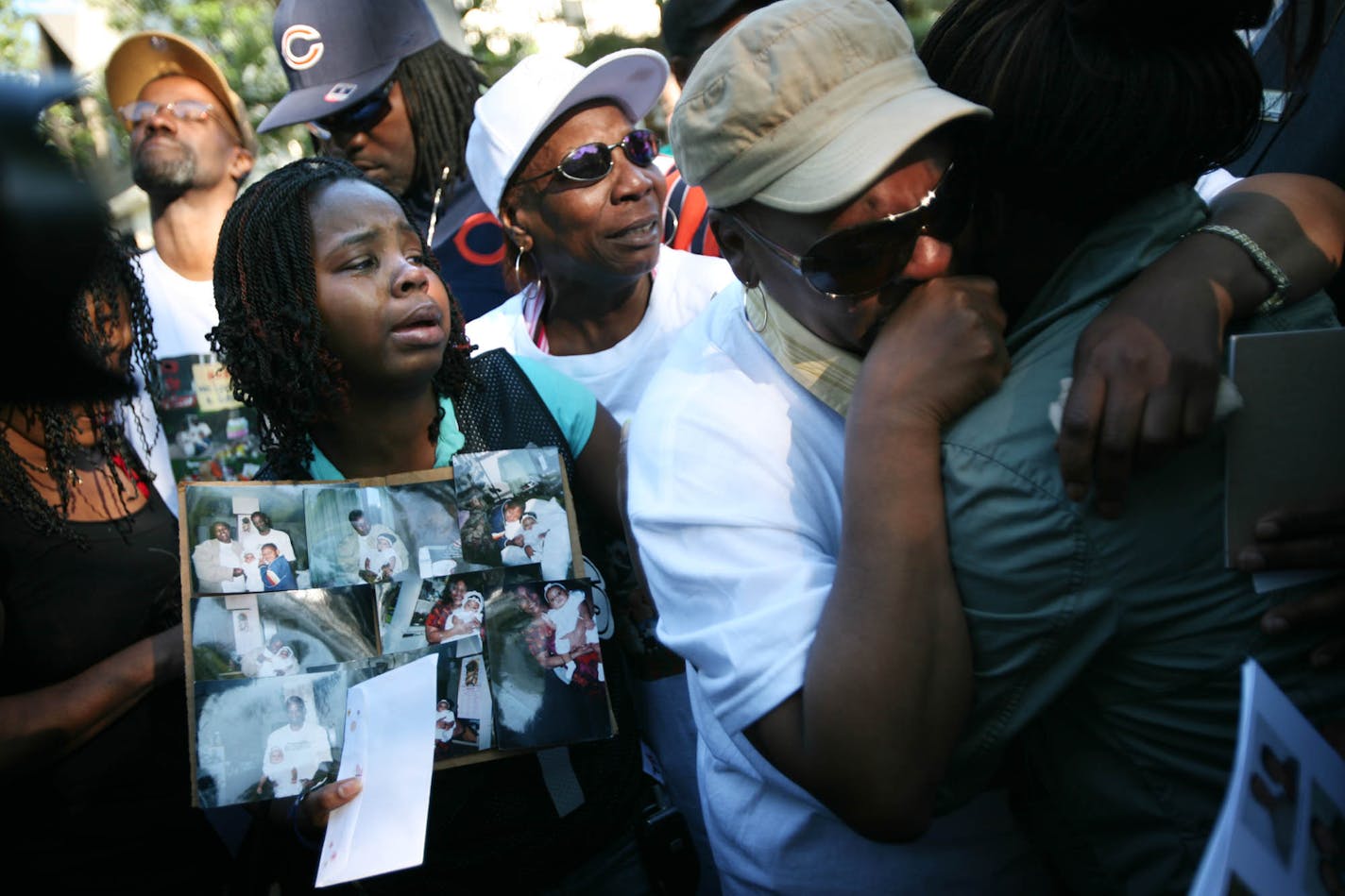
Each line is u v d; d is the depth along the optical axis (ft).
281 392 5.50
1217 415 3.39
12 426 5.43
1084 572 3.65
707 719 5.17
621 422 8.31
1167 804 3.91
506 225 8.38
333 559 5.26
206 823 6.02
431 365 5.46
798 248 4.06
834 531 4.45
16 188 4.04
